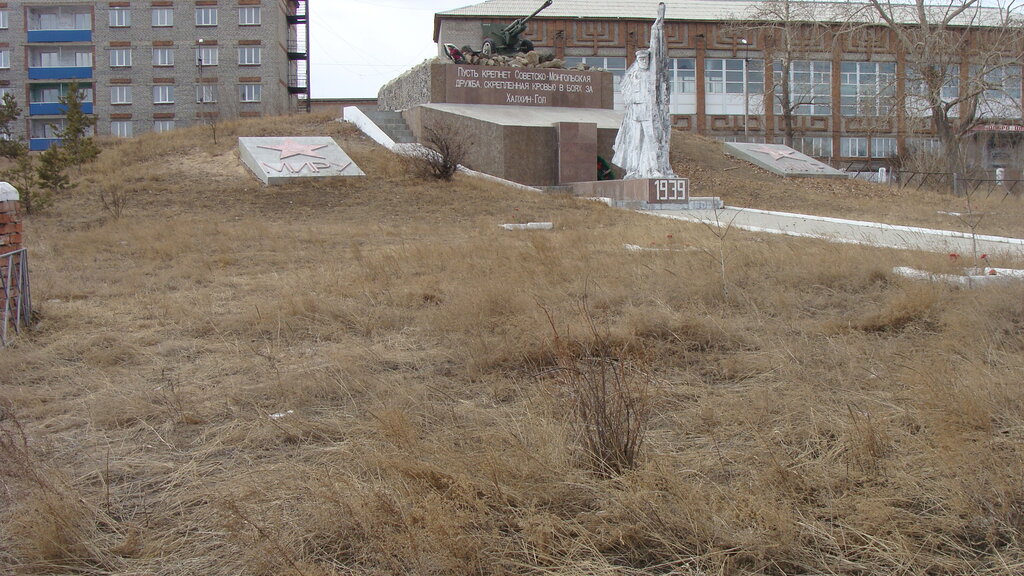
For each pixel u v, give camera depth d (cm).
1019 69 4953
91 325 808
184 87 5762
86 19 5844
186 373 621
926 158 3722
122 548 343
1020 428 413
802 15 4656
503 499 358
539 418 455
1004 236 1550
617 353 568
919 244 1285
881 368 554
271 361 633
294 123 3200
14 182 2122
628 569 313
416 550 312
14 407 546
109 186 2270
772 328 685
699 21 5453
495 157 2780
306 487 381
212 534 350
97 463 441
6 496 391
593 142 2812
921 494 360
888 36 5525
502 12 5331
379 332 734
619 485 374
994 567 306
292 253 1366
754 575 309
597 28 5381
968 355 571
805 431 441
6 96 3478
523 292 824
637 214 2053
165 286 1054
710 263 973
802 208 2339
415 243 1430
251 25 5753
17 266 807
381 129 2997
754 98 5562
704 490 365
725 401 497
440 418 484
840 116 5572
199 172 2486
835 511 346
